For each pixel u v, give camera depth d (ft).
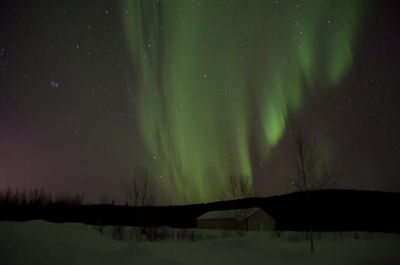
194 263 40.78
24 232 40.60
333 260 45.39
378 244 72.95
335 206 211.61
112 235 82.74
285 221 187.32
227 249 52.37
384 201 220.84
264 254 48.57
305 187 65.05
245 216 142.61
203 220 160.45
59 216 139.44
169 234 97.55
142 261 38.24
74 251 38.50
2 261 33.58
